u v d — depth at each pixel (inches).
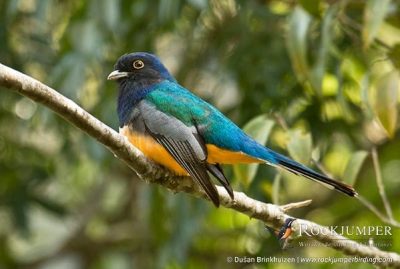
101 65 522.3
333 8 458.9
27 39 550.9
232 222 637.9
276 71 513.3
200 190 396.2
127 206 683.4
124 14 509.7
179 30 553.6
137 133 399.5
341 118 533.3
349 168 423.8
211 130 392.2
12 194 592.1
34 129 568.7
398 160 610.5
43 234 710.5
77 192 676.7
